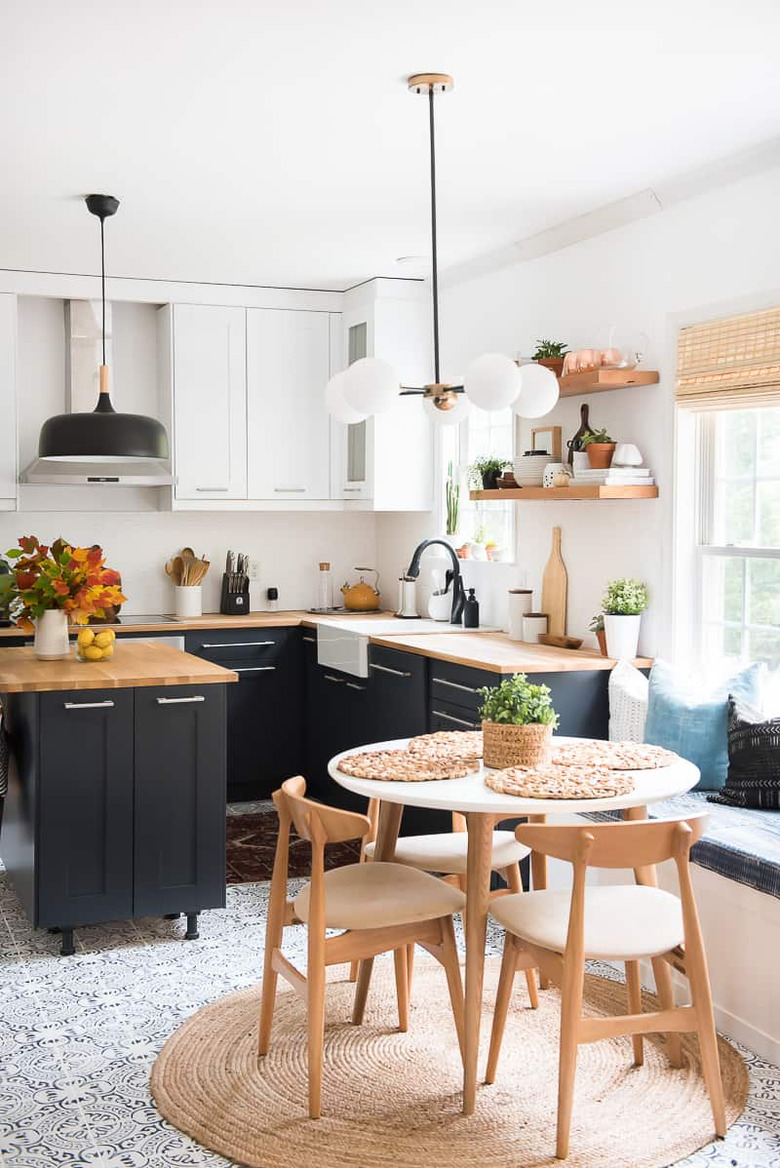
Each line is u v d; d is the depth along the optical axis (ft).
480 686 15.28
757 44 10.19
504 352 18.83
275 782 21.43
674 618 15.02
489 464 18.26
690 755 13.30
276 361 21.53
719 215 14.06
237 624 20.81
